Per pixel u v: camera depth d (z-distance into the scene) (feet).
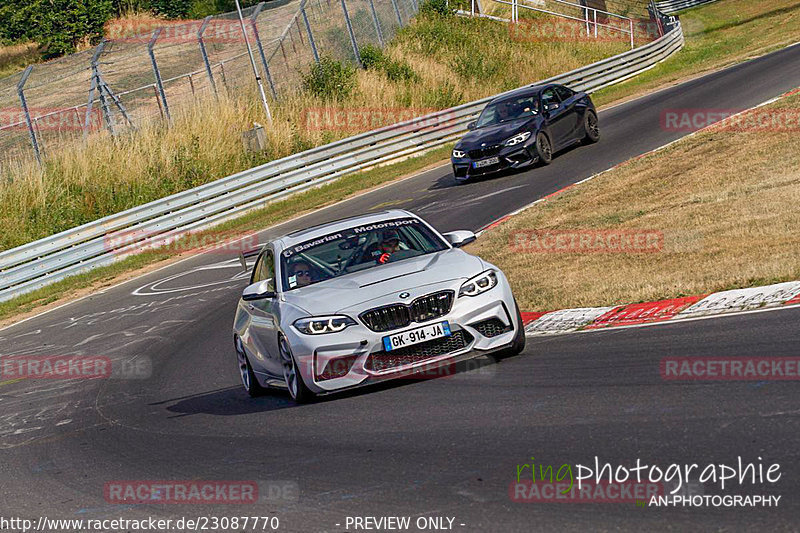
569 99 256.52
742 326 83.97
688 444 55.62
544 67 484.33
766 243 117.80
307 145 360.28
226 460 75.15
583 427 63.26
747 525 43.42
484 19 542.98
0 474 85.71
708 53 467.93
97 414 108.17
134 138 335.06
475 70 460.96
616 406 66.74
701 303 97.50
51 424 107.04
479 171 237.04
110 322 180.14
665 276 114.11
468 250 167.12
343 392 89.66
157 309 183.11
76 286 237.04
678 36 506.07
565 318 107.04
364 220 102.78
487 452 62.08
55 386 132.16
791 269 99.45
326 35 441.27
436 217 207.41
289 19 464.24
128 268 249.14
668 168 192.44
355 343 82.74
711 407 61.82
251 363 100.99
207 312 168.35
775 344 75.20
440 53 474.90
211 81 369.50
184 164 327.26
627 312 102.27
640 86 387.14
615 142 251.19
